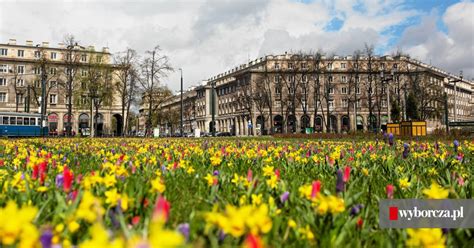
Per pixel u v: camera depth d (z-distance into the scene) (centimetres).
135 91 5284
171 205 361
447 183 450
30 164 568
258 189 375
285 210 320
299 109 8938
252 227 182
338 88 9081
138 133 7831
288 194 322
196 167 654
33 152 802
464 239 257
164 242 128
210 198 357
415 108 6475
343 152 934
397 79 6950
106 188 371
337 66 9231
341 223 266
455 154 887
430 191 279
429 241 202
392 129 3222
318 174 598
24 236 163
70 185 324
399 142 1562
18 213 169
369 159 784
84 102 5675
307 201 314
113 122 9594
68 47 5528
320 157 738
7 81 7956
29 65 8131
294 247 238
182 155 813
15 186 398
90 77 5466
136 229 248
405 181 422
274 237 240
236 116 9950
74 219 250
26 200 336
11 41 8194
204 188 438
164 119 10569
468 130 2848
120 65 5222
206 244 222
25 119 4244
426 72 6806
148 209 299
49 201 317
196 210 339
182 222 305
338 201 253
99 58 5519
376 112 8738
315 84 7356
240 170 618
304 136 3866
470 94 14438
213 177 404
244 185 413
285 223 274
